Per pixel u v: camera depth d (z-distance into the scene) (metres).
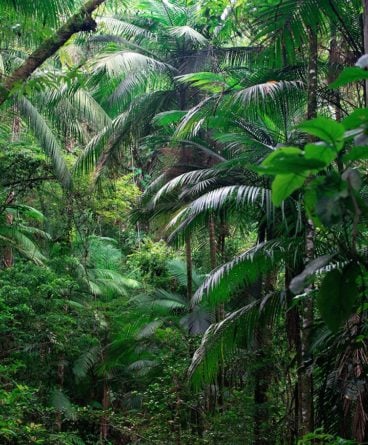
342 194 1.59
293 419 8.70
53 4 6.46
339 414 5.60
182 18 13.38
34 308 13.02
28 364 12.80
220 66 12.15
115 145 13.10
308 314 6.36
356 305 2.48
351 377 5.30
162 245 15.05
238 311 7.90
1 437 6.92
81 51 13.09
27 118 11.66
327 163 1.59
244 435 9.20
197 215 8.69
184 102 12.91
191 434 9.74
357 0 6.54
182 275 14.47
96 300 15.48
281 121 8.59
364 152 1.61
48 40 5.98
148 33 13.41
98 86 14.33
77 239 16.23
